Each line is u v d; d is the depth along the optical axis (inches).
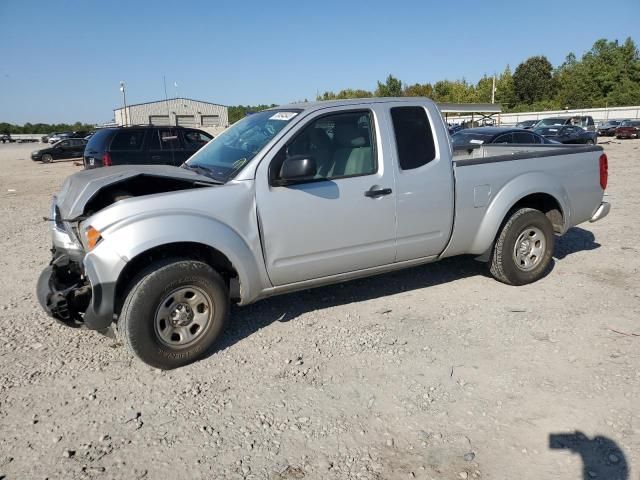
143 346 144.4
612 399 130.5
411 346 161.6
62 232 166.2
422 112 185.2
